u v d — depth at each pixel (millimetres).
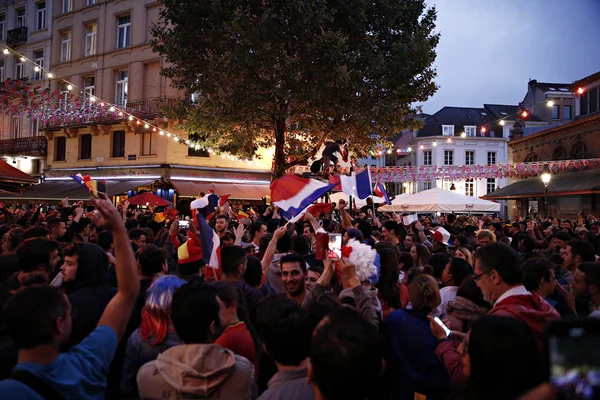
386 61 18672
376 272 4102
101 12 30250
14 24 35406
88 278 3590
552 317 3283
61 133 31547
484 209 19062
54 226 7457
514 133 41094
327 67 17156
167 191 26812
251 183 29312
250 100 17531
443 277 5324
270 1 17453
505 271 3582
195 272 5488
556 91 46281
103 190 3072
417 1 19922
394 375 3615
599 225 14438
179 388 2723
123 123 27312
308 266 5355
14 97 21422
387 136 19969
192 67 19062
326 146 16406
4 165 18078
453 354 3303
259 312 2693
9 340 2904
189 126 19953
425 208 18875
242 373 2893
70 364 2416
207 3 17625
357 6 17984
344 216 7090
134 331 3855
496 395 1965
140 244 7156
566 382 1297
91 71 30562
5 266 4203
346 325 2025
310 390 2494
